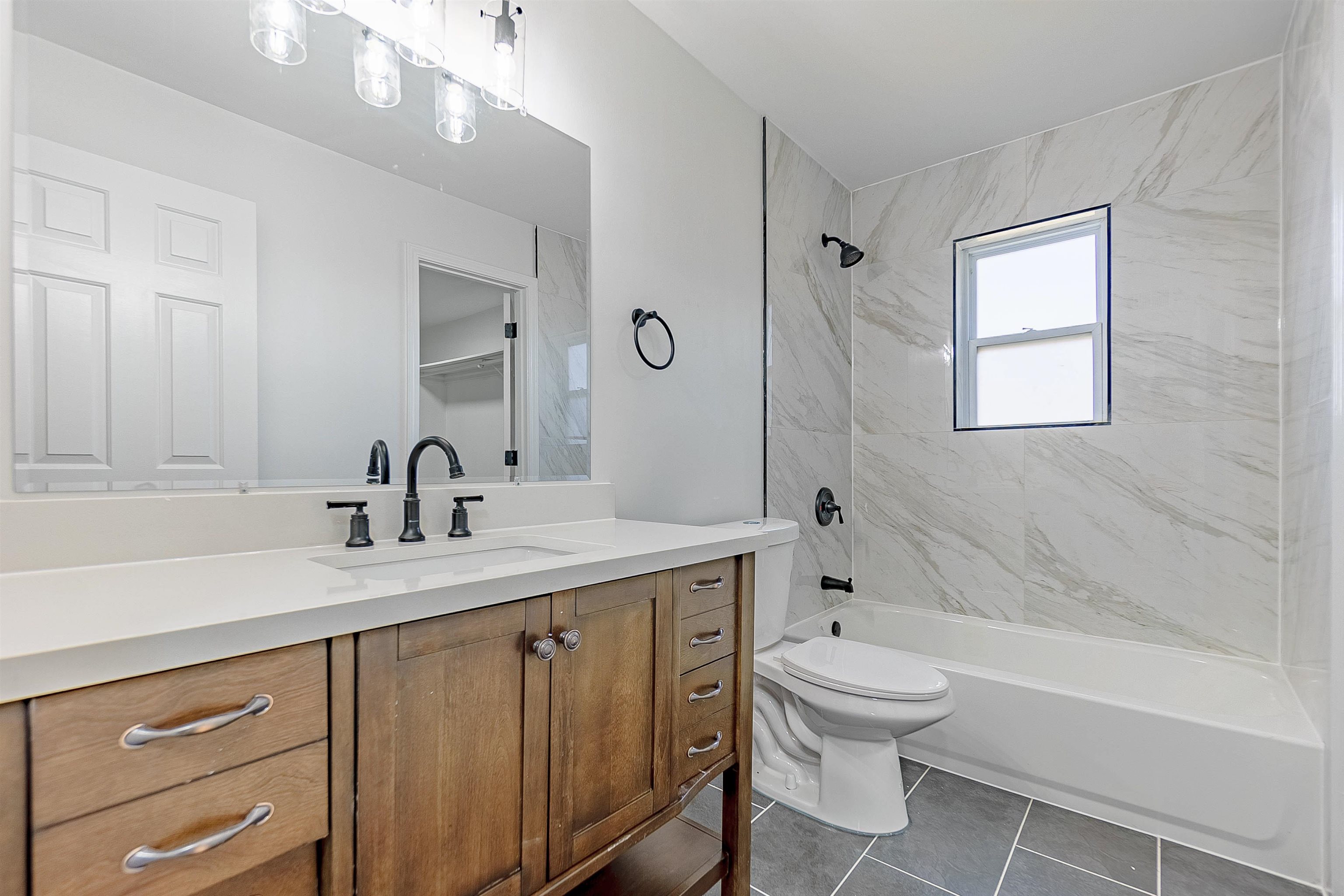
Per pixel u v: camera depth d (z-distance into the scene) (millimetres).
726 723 1258
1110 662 2281
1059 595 2475
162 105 962
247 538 982
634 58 1814
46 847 473
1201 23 1897
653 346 1854
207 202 1004
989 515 2652
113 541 855
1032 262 2641
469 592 767
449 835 760
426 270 1305
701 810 1815
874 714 1594
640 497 1797
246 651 578
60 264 861
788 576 2076
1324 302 1539
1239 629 2115
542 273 1537
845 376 2982
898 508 2902
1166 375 2268
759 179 2365
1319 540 1563
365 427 1193
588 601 948
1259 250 2096
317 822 635
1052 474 2504
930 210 2834
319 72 1152
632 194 1792
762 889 1445
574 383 1611
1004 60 2072
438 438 1259
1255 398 2100
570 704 917
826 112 2383
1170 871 1509
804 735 1876
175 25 981
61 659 475
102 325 894
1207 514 2182
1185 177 2234
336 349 1157
